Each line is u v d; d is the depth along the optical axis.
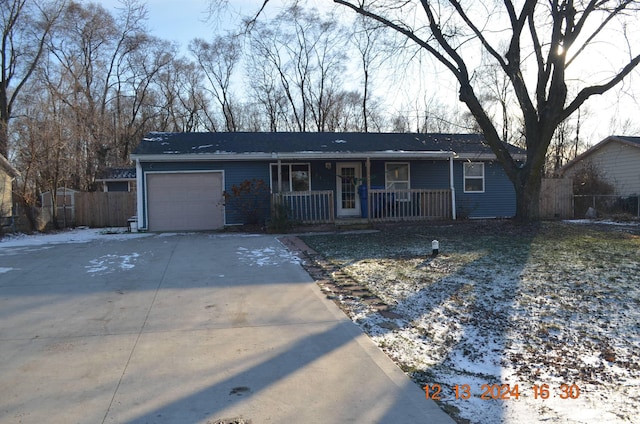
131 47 34.47
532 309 5.39
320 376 3.69
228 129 39.03
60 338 4.60
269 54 35.19
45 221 18.53
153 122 37.31
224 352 4.21
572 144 36.47
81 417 3.04
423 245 10.52
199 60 37.62
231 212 15.68
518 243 10.54
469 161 17.33
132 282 7.04
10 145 20.72
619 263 7.93
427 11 13.36
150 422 2.98
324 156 14.98
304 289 6.53
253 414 3.08
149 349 4.29
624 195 20.25
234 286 6.75
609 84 12.12
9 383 3.57
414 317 5.20
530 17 13.10
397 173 17.23
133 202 20.94
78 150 25.28
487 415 3.10
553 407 3.20
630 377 3.67
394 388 3.48
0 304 5.86
